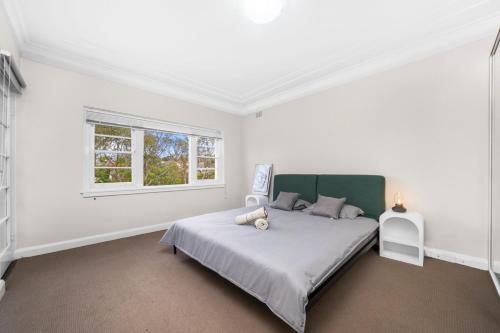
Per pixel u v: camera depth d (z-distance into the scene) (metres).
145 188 3.50
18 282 1.94
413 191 2.61
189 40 2.45
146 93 3.51
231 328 1.41
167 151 3.90
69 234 2.77
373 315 1.51
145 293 1.80
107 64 2.93
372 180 2.84
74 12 2.00
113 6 1.93
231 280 1.69
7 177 2.21
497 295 1.72
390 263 2.33
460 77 2.30
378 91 2.92
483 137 2.17
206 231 2.17
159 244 2.94
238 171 4.92
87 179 2.96
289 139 4.06
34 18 2.06
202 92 4.00
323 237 1.97
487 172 2.15
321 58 2.85
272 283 1.38
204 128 4.36
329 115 3.46
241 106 4.79
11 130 2.37
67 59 2.72
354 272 2.14
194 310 1.59
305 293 1.23
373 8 1.99
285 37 2.41
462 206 2.29
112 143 3.25
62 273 2.12
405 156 2.68
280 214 2.97
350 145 3.21
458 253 2.31
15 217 2.41
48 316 1.51
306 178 3.57
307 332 1.35
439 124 2.43
